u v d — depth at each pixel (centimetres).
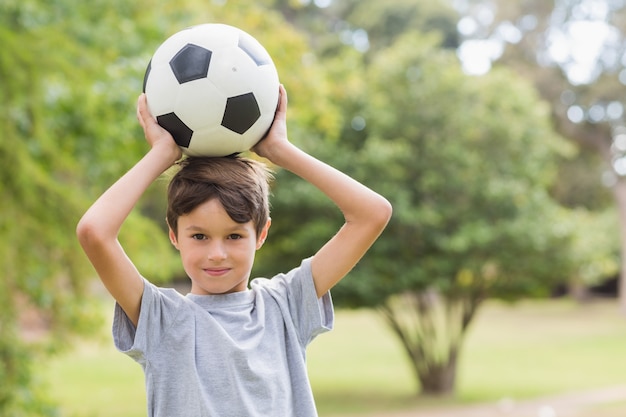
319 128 1249
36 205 682
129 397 1388
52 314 781
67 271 723
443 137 1337
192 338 249
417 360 1422
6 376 716
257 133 264
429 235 1292
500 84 1372
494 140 1350
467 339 2294
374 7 2770
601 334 2403
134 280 246
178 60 257
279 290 266
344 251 262
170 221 255
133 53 817
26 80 654
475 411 1239
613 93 2897
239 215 246
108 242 238
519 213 1327
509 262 1320
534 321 2856
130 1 878
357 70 1415
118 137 775
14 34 652
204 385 244
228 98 255
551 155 1461
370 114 1332
